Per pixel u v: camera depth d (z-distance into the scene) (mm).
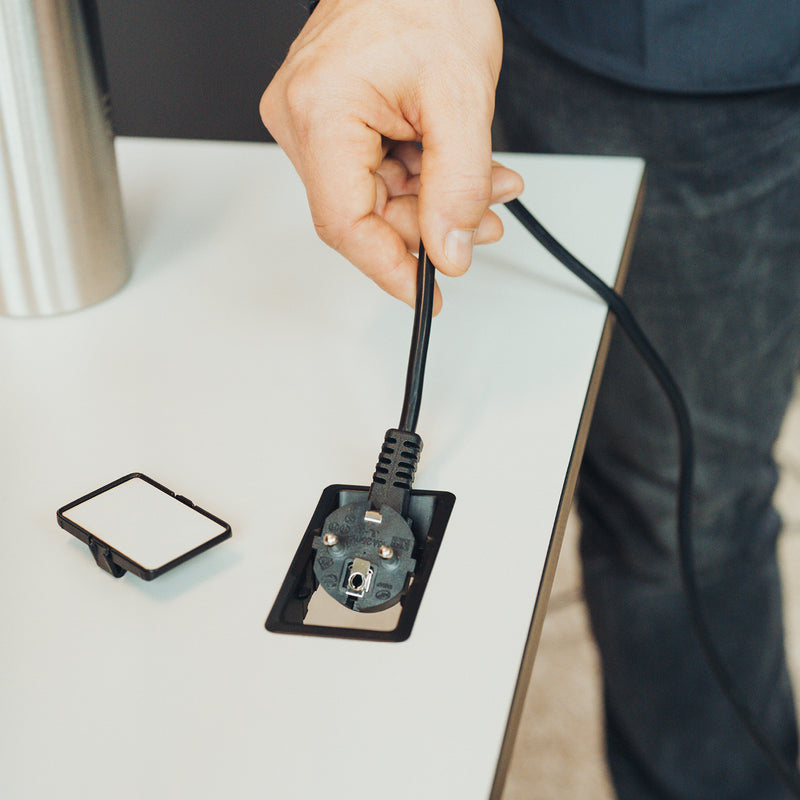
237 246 485
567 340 399
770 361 782
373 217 366
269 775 226
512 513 303
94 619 269
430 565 282
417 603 270
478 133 346
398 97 354
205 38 684
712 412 807
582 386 368
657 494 836
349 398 365
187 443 340
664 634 868
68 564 289
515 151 774
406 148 428
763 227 711
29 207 391
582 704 946
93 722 240
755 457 831
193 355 395
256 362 389
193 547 281
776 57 626
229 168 567
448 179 339
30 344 405
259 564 287
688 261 742
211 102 719
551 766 887
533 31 679
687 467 512
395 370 382
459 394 364
